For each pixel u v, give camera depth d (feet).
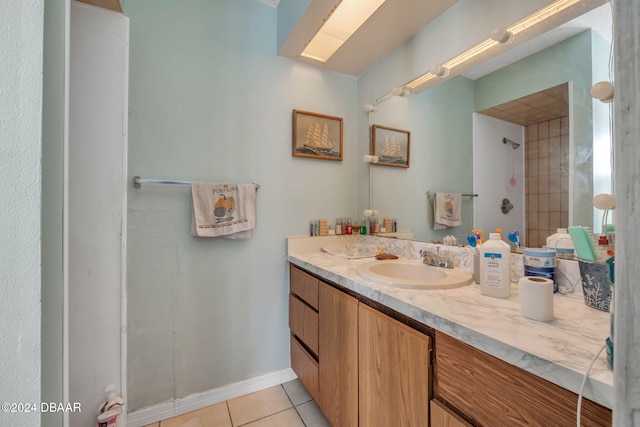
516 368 1.83
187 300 4.71
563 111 3.08
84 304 3.31
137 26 4.32
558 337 1.90
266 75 5.41
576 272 2.87
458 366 2.23
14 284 1.45
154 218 4.45
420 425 2.55
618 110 1.02
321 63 5.90
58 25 1.69
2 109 1.43
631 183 0.99
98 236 3.37
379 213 5.92
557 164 3.13
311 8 4.30
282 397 5.12
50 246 1.64
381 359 3.07
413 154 5.15
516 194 3.54
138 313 4.35
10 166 1.45
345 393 3.73
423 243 4.79
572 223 2.97
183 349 4.68
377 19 4.64
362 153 6.40
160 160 4.49
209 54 4.87
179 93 4.62
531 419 1.74
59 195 1.71
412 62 5.07
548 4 3.15
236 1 5.14
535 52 3.36
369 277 3.49
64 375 1.74
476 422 2.08
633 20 0.99
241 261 5.17
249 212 5.03
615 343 1.05
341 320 3.82
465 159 4.23
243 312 5.20
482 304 2.61
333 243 6.05
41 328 1.53
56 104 1.68
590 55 2.85
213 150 4.90
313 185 5.94
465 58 4.24
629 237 1.00
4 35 1.44
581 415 1.51
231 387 5.06
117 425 3.37
